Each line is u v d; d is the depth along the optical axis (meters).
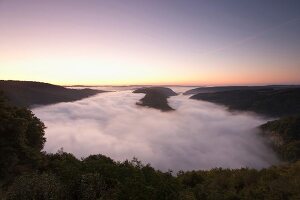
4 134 19.98
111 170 16.45
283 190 13.23
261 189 14.36
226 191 15.36
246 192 14.74
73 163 19.69
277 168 18.89
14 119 20.73
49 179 12.43
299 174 15.18
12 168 18.91
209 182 17.94
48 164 21.72
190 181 19.33
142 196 12.41
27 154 20.53
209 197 14.35
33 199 11.23
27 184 11.75
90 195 12.40
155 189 13.15
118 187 13.16
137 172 15.57
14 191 11.59
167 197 12.89
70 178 13.77
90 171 16.16
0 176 18.27
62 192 12.20
